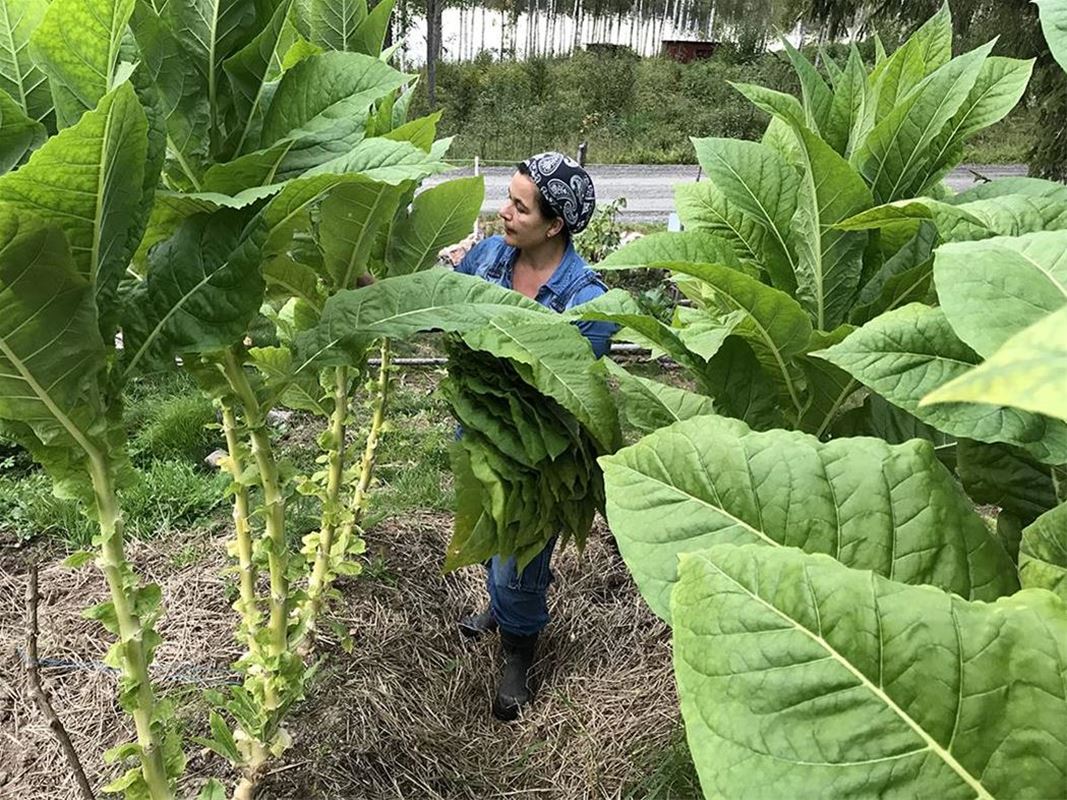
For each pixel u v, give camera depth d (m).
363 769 2.32
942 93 1.50
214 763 2.26
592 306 1.62
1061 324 0.31
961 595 0.90
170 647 2.68
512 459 1.97
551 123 18.95
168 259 1.33
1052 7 0.96
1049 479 1.12
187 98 1.34
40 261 1.04
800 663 0.68
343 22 2.01
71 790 2.19
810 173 1.47
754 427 1.61
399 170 1.26
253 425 1.64
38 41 1.05
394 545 3.28
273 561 1.78
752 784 0.64
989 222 1.07
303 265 1.86
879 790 0.62
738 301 1.45
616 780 2.35
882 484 0.94
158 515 3.44
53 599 2.93
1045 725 0.62
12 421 1.22
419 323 1.63
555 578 3.16
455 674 2.77
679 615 0.74
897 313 1.06
